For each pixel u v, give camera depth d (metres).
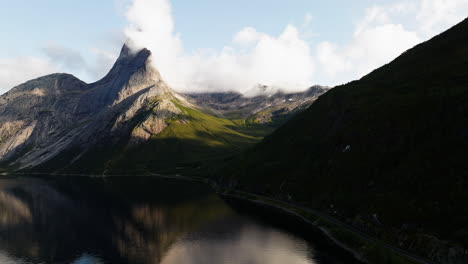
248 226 111.81
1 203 166.00
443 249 62.16
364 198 92.06
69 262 85.31
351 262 74.19
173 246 94.88
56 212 144.00
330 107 160.12
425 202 75.00
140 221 125.69
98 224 122.62
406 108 108.31
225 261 81.50
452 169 77.19
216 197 170.62
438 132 89.75
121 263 83.25
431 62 140.62
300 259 79.25
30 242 102.25
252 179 162.88
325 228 93.62
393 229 75.44
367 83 162.00
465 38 142.12
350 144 117.94
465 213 65.62
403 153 94.56
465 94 93.50
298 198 121.50
